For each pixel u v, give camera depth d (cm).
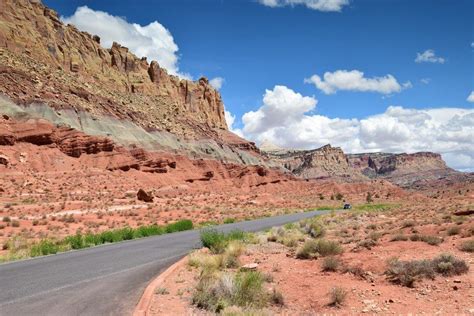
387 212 4897
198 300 873
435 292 912
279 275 1183
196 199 9288
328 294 940
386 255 1405
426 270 1045
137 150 11494
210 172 13712
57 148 9738
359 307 840
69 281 1134
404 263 1106
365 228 2727
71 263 1473
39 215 4375
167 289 1014
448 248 1482
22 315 797
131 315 799
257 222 4034
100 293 987
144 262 1498
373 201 12062
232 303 862
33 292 996
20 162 8531
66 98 11794
